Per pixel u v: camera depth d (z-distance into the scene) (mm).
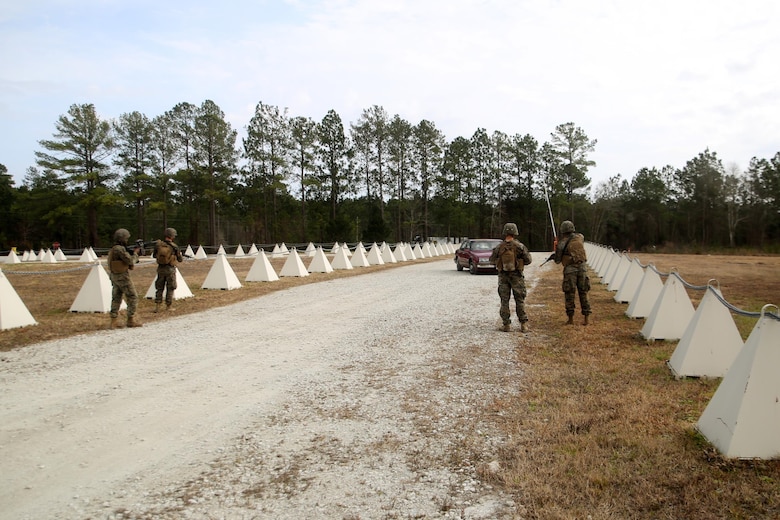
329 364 6461
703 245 63094
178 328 8984
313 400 5098
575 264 8555
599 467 3441
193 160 55531
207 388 5496
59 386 5562
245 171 56906
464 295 13250
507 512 2979
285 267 19250
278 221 59125
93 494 3258
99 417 4637
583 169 63938
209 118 53312
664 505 2945
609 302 11359
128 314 9078
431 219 70812
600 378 5484
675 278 7254
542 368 5988
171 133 55094
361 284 16391
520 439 3994
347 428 4352
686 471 3320
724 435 3531
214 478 3473
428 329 8625
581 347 6961
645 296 9031
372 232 57594
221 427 4402
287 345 7570
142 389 5465
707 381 5230
